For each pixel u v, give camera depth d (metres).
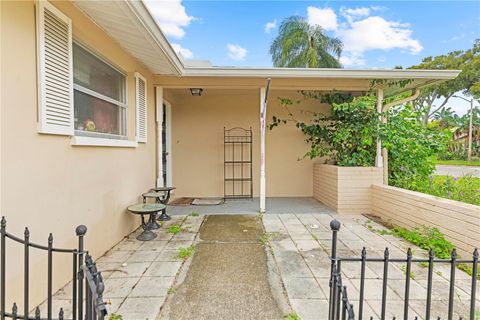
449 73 4.55
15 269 1.88
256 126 6.90
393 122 5.31
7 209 1.81
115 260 2.97
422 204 3.65
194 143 6.91
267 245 3.45
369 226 4.25
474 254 1.53
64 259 2.41
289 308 2.08
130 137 3.99
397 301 2.16
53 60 2.22
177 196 6.88
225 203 6.11
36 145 2.06
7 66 1.81
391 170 5.53
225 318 1.96
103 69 3.27
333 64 13.52
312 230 4.07
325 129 6.18
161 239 3.68
